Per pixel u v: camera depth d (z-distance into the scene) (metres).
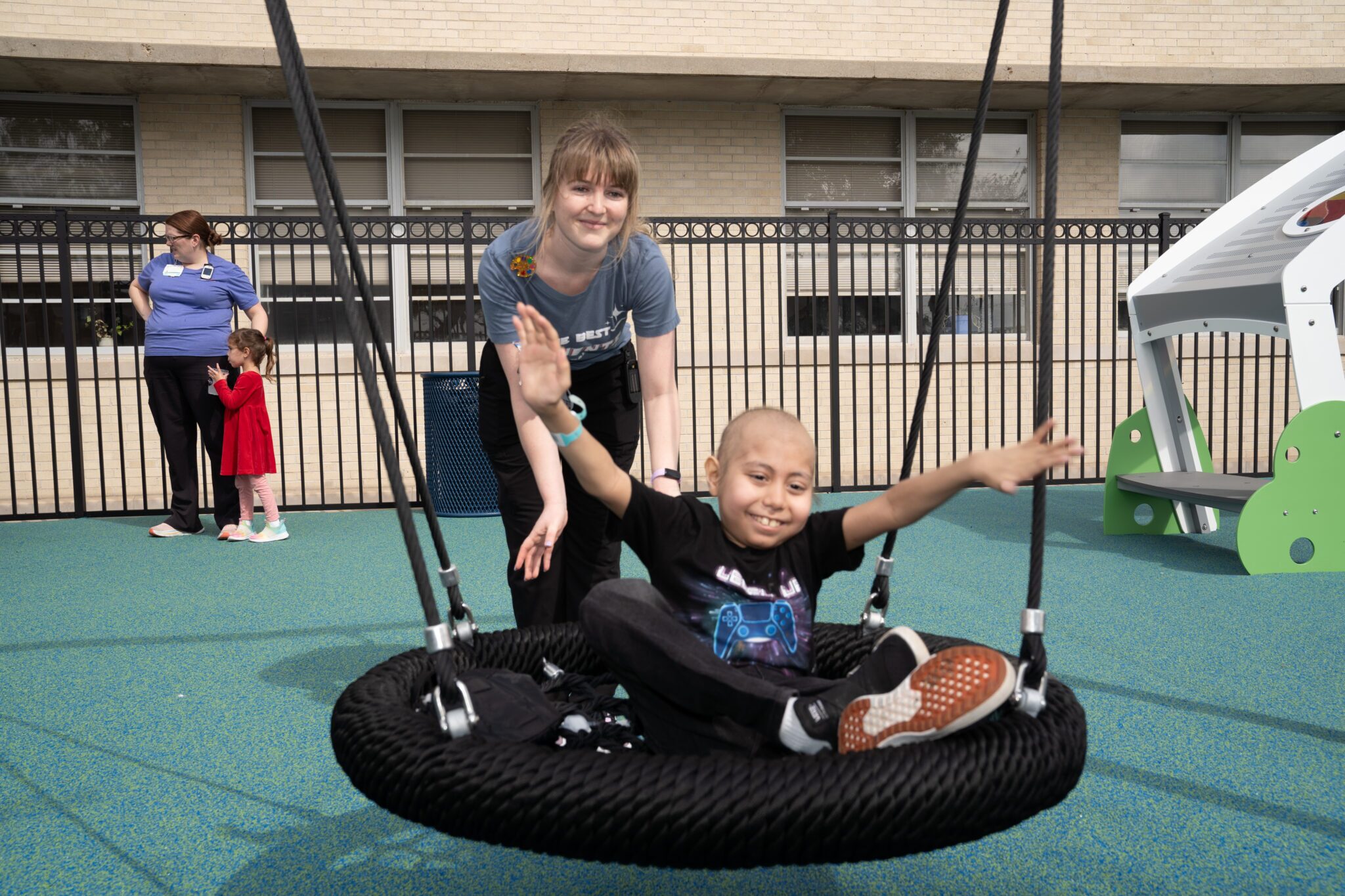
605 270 2.32
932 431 9.90
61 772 2.52
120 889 1.91
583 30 9.23
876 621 1.99
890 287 9.97
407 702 1.65
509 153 9.45
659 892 1.88
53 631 4.05
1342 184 5.99
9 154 8.79
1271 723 2.78
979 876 1.93
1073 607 4.32
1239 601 4.39
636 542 1.77
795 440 1.71
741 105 9.61
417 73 8.49
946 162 10.03
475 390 7.28
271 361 6.79
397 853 2.06
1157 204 10.27
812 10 9.48
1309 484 4.98
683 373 9.60
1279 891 1.86
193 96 8.95
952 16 9.65
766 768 1.22
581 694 1.99
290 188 9.22
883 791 1.19
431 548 6.05
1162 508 6.34
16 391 8.76
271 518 6.38
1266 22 9.98
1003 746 1.28
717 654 1.70
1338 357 4.95
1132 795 2.31
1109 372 10.13
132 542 6.41
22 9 8.47
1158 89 9.37
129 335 8.96
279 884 1.92
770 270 9.70
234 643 3.84
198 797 2.35
